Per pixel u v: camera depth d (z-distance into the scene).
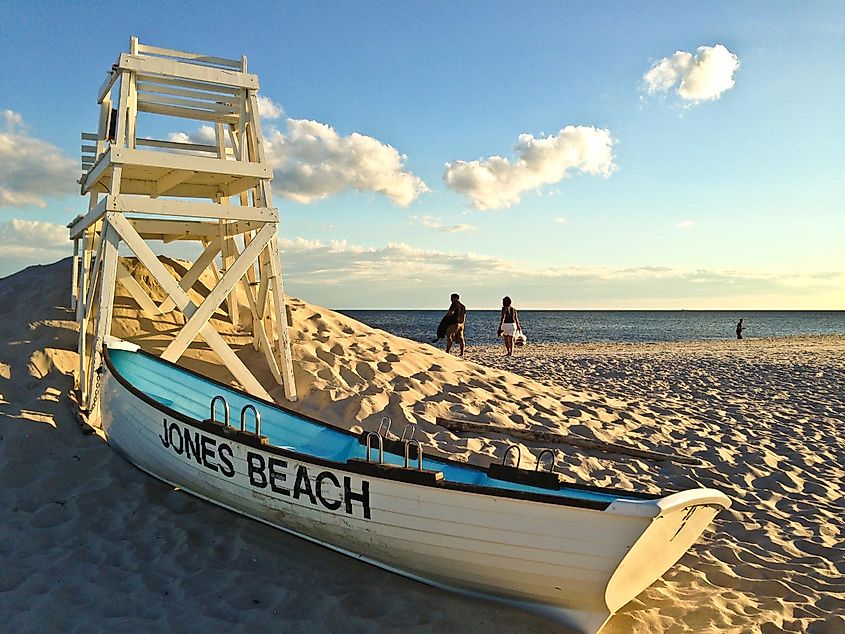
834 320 107.06
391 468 3.92
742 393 12.70
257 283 8.45
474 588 4.03
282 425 5.95
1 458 5.54
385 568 4.36
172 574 4.32
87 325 7.42
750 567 4.82
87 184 7.89
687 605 4.23
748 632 3.93
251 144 7.85
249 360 8.36
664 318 122.25
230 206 7.05
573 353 23.50
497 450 7.18
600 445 7.61
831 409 11.06
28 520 4.87
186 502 5.36
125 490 5.44
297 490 4.40
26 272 10.27
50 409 6.41
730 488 6.66
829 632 3.96
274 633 3.74
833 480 7.11
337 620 3.88
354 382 8.52
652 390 12.89
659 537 3.53
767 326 76.75
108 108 8.06
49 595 3.97
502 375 11.08
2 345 7.39
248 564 4.50
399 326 67.44
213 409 5.02
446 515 3.79
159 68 6.91
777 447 8.37
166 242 9.65
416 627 3.82
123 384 5.56
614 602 3.65
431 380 9.45
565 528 3.48
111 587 4.12
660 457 7.46
